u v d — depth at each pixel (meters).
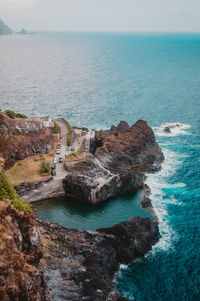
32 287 35.00
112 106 194.25
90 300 53.34
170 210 87.25
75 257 61.84
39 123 111.25
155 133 146.50
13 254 35.34
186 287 61.38
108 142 113.69
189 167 112.62
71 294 53.06
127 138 116.69
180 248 72.25
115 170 104.56
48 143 110.50
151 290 60.78
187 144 133.75
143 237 71.75
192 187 99.06
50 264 56.88
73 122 162.38
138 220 77.75
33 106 187.12
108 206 89.69
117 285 61.81
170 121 166.62
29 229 40.00
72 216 84.31
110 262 65.25
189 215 84.81
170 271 65.38
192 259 68.75
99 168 101.25
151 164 112.75
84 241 67.31
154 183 101.50
